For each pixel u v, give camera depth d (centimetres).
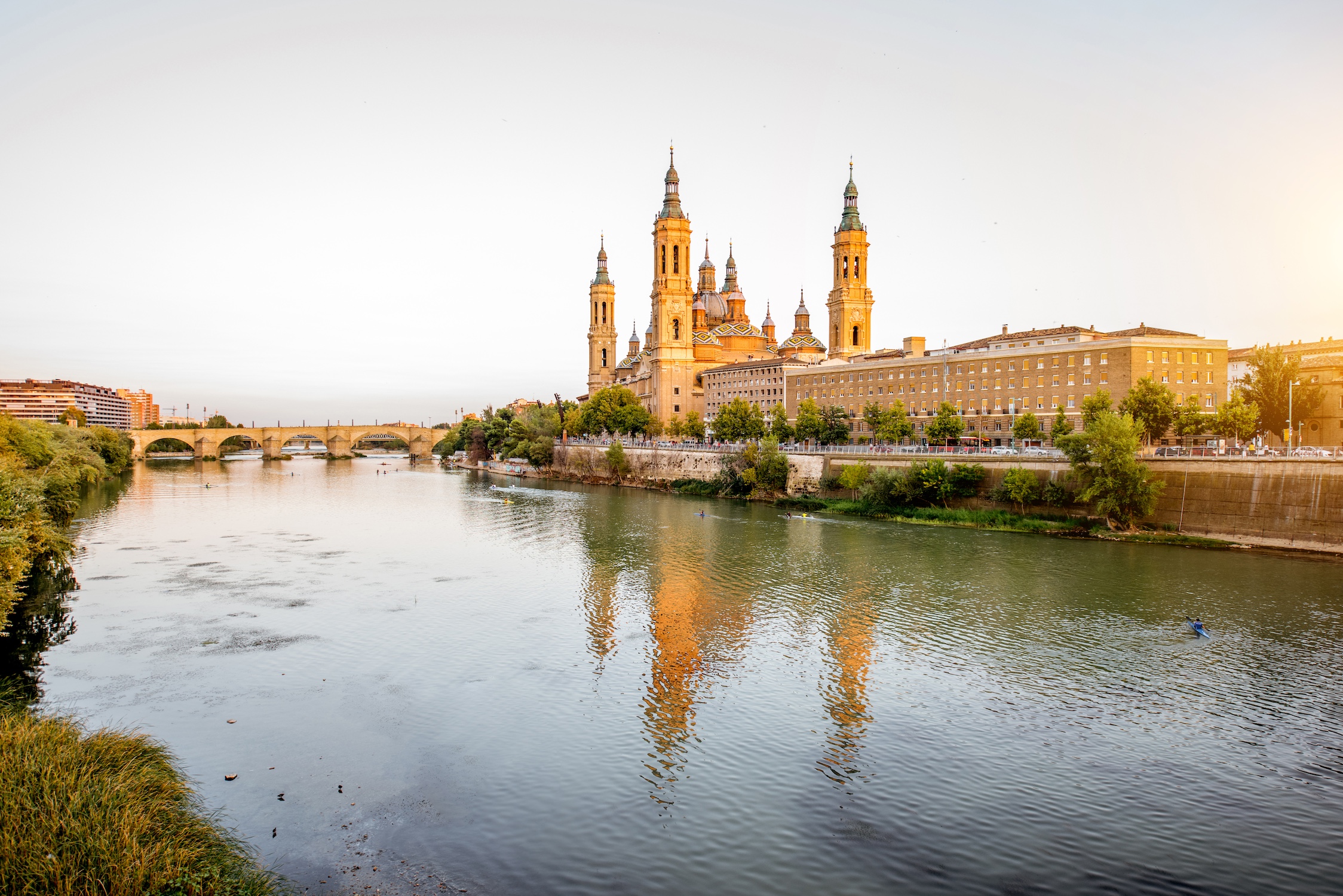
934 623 5809
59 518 9431
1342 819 3275
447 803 3322
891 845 3066
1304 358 12600
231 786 3425
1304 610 6053
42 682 4588
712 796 3403
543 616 6019
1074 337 14312
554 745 3859
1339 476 7831
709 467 15825
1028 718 4200
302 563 8106
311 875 2811
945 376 15162
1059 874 2898
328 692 4503
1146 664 4959
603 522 11106
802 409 15438
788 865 2933
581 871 2878
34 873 2531
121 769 3244
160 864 2670
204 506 13150
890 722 4147
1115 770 3656
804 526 10438
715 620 5909
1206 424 10431
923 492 11094
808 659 5069
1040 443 13462
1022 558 8044
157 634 5516
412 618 5972
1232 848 3073
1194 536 8794
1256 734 4019
